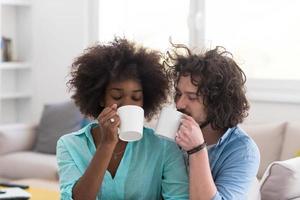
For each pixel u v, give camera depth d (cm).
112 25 517
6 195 268
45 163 429
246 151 177
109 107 168
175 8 480
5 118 562
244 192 174
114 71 174
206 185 165
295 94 418
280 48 429
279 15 428
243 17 445
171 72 181
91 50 183
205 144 171
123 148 182
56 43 536
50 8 538
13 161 448
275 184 231
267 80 432
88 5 518
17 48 559
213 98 173
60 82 535
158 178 180
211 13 460
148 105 186
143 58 180
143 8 499
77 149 182
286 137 375
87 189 167
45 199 276
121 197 179
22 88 564
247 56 444
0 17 522
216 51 179
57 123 470
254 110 432
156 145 182
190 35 470
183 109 175
